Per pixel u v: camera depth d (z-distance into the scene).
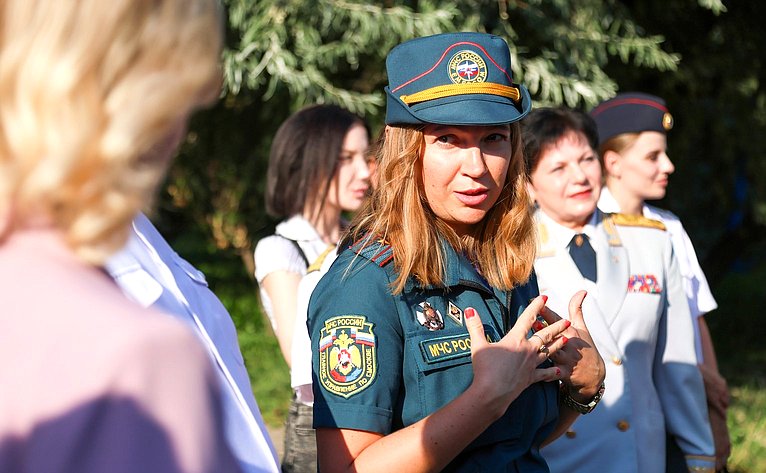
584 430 2.82
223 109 7.19
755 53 8.06
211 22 0.96
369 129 3.43
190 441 0.84
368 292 1.91
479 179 1.99
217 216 8.64
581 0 6.07
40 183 0.85
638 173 3.36
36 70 0.85
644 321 2.97
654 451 2.92
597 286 2.94
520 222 2.13
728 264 9.77
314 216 3.27
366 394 1.84
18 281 0.87
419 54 2.04
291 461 2.95
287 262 3.14
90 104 0.86
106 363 0.82
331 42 5.98
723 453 3.49
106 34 0.87
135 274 1.45
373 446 1.82
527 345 1.87
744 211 9.37
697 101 8.30
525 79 5.80
